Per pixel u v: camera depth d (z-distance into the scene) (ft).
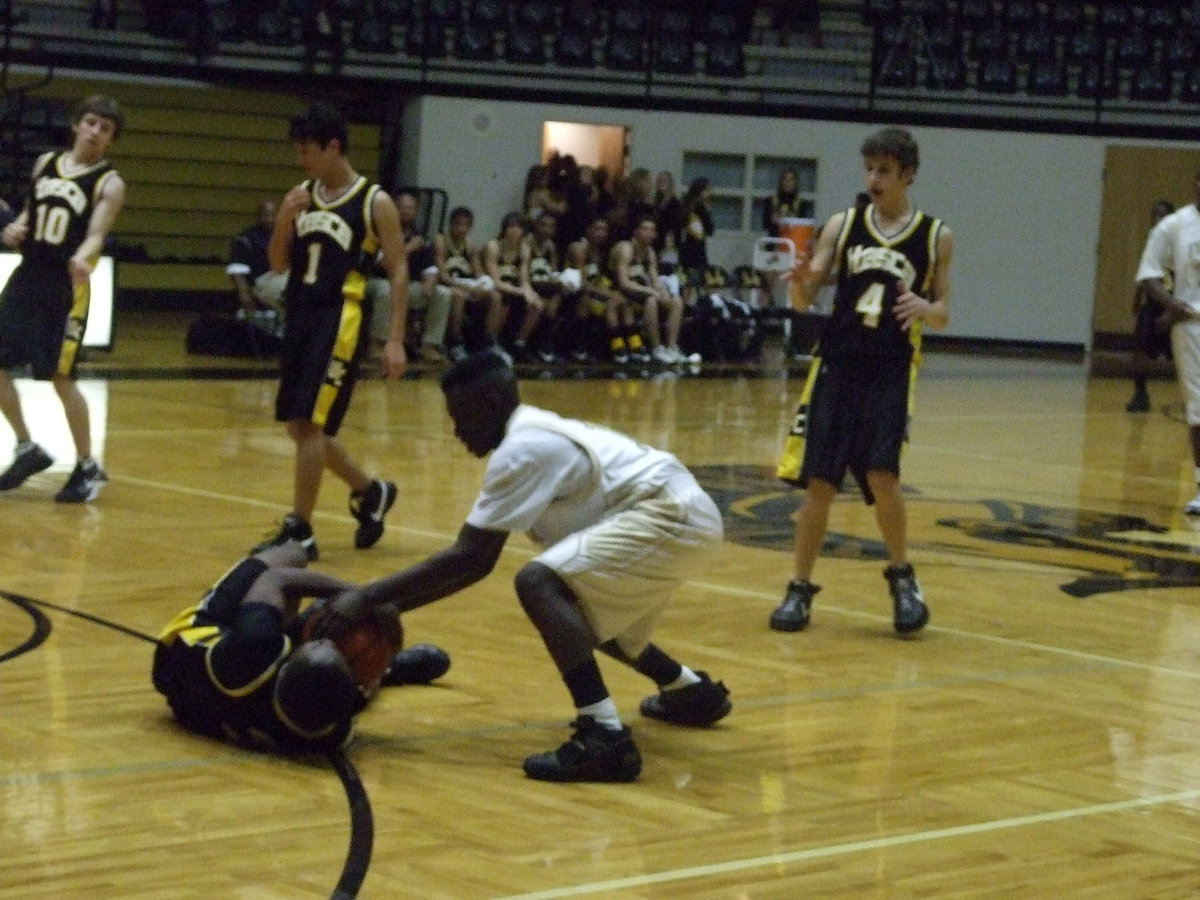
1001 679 20.88
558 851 14.02
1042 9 86.99
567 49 79.61
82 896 12.54
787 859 14.10
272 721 16.20
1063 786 16.51
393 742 17.04
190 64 72.90
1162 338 56.85
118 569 24.59
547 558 16.25
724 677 20.43
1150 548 30.86
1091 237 85.30
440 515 30.68
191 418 42.42
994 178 84.99
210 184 77.71
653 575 16.55
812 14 85.66
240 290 58.29
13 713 17.26
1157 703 19.97
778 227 74.95
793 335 72.08
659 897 13.06
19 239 29.45
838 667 21.16
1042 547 30.50
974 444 45.96
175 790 15.11
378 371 56.80
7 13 66.90
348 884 12.98
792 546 29.40
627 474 16.66
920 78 84.53
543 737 17.47
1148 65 86.58
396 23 77.30
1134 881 13.91
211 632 16.67
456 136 77.00
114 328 55.83
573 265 65.10
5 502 29.66
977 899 13.34
